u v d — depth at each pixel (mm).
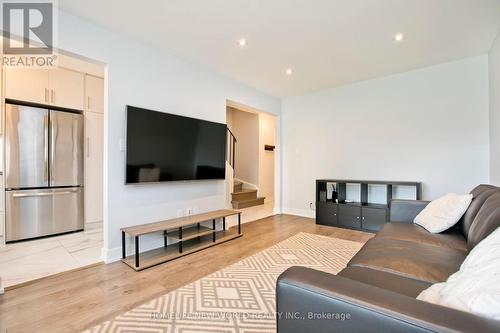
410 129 3682
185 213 3252
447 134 3400
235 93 4016
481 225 1545
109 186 2541
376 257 1531
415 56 3150
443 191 3439
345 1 2062
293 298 848
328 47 2885
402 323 654
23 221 3143
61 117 3459
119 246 2604
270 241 3252
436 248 1687
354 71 3643
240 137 6973
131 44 2693
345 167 4324
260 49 2943
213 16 2291
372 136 4031
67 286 2027
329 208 4090
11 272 2270
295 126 4945
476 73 3180
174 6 2145
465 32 2566
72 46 2266
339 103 4375
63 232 3467
